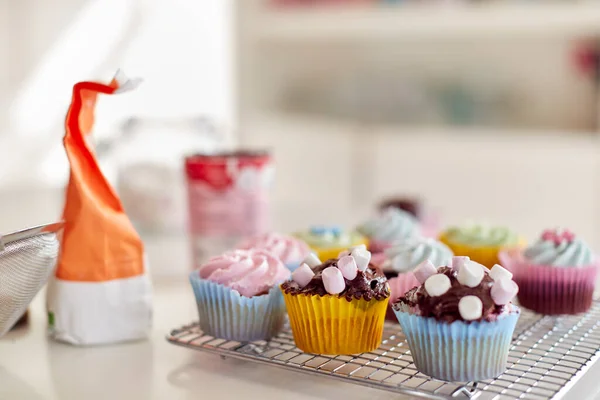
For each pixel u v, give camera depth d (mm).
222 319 830
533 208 1718
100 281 835
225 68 1923
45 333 872
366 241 1023
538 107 1957
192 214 1021
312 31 1985
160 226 1181
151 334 867
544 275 889
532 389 740
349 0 1965
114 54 1648
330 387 765
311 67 2252
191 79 1828
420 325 760
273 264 855
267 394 755
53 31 1526
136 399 750
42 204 1338
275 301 833
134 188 1166
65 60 1557
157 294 976
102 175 842
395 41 2141
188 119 1229
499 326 751
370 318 805
